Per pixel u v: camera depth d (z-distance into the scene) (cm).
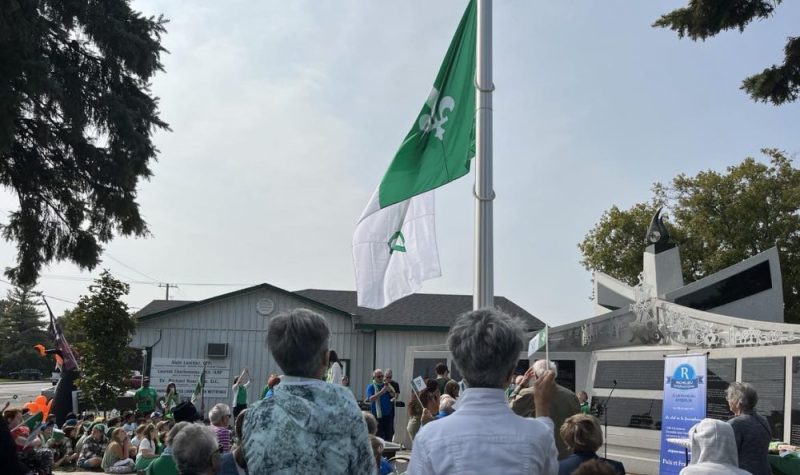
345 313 2877
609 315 1584
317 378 330
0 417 479
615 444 1448
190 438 430
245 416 322
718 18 1465
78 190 1842
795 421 1131
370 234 834
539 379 357
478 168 761
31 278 1877
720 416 1265
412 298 3256
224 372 2775
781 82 1506
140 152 1797
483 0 785
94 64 1789
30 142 1753
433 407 984
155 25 1850
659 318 1482
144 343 2764
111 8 1792
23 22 1423
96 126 1756
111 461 1512
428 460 295
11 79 1452
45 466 944
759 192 3388
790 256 3306
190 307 2800
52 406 1994
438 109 841
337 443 308
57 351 2038
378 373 1650
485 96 771
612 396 1488
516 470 287
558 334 1644
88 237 1869
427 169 830
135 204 1828
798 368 1145
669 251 1727
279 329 328
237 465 526
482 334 310
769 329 1230
